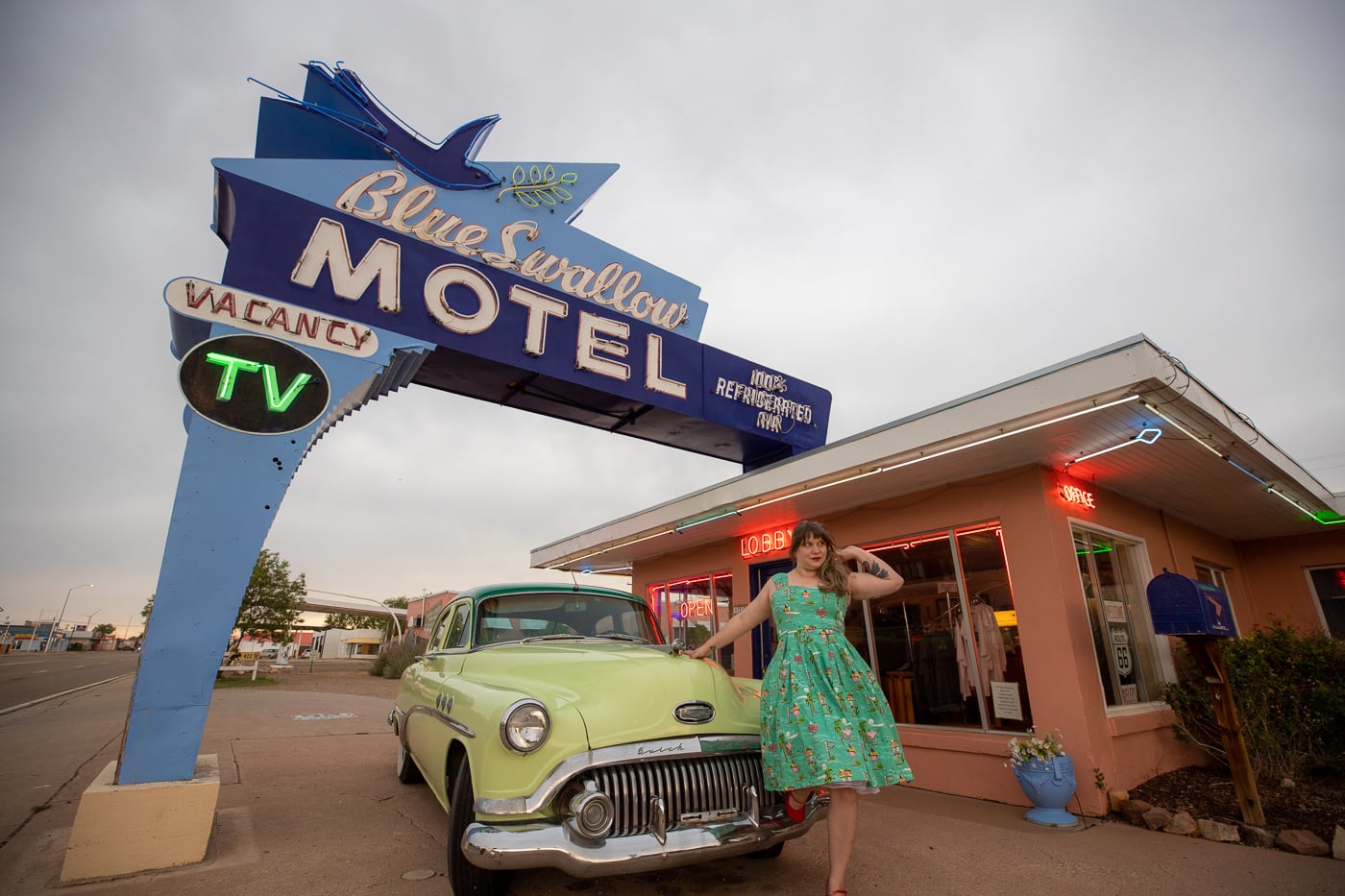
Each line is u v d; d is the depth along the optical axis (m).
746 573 8.42
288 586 27.56
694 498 7.67
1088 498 6.07
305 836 4.09
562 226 7.54
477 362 6.41
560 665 3.35
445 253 6.26
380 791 5.32
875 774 2.68
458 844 2.97
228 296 4.34
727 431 8.41
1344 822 4.39
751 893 3.24
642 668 3.27
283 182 5.88
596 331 7.14
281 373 4.38
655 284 8.20
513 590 4.53
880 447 5.59
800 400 9.12
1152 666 6.38
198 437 4.06
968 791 5.55
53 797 5.05
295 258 5.44
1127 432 4.86
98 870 3.37
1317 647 5.79
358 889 3.23
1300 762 5.48
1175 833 4.37
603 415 7.93
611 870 2.58
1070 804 4.90
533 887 3.29
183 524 3.93
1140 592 6.56
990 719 5.66
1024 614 5.49
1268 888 3.32
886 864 3.69
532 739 2.69
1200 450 5.32
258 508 4.12
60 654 68.25
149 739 3.69
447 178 6.92
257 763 6.53
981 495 5.96
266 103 6.36
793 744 2.71
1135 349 4.08
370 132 6.63
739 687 3.63
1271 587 9.19
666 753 2.84
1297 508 7.54
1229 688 4.68
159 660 3.77
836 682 2.80
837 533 7.32
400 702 5.38
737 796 2.97
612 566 11.45
